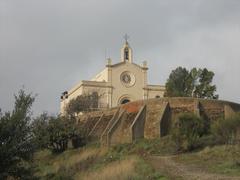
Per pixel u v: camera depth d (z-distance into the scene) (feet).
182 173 69.05
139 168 76.74
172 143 111.75
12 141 58.90
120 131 142.41
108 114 158.10
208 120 132.67
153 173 69.56
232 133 104.22
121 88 230.27
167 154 104.47
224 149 91.76
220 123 108.68
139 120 136.05
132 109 144.46
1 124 58.39
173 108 135.85
